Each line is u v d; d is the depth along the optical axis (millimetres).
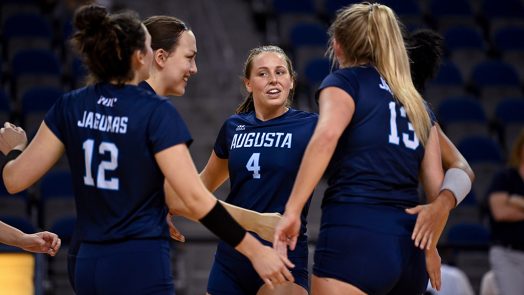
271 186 10195
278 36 33281
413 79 10438
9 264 12883
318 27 31734
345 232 8336
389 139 8508
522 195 16656
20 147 8766
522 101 28656
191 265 22891
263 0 36625
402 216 8477
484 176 25516
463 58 32281
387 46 8797
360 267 8289
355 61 8953
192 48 9875
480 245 18703
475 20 35406
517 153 16859
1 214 21562
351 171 8484
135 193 7922
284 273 8117
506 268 16594
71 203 22000
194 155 26781
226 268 10359
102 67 8070
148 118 7910
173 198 9164
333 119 8289
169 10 35281
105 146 7988
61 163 24688
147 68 8258
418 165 8789
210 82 31297
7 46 29562
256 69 10539
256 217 9453
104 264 7871
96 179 8008
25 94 25922
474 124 27562
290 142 10234
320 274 8500
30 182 8352
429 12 34719
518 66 32531
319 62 29328
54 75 28047
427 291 16953
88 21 7973
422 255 8664
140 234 7875
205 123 28781
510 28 33625
